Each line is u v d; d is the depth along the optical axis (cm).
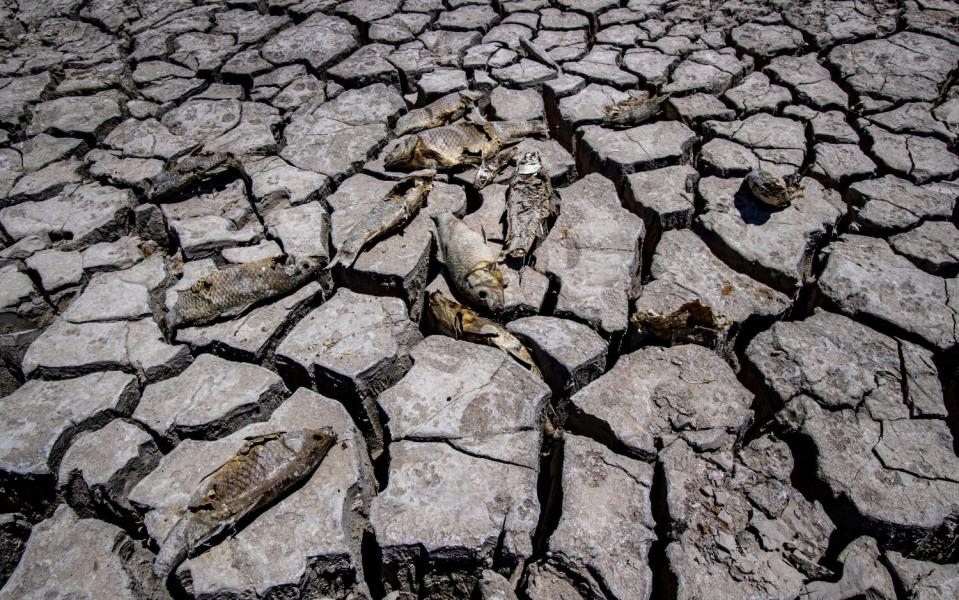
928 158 502
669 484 312
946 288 403
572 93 597
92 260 446
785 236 441
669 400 347
